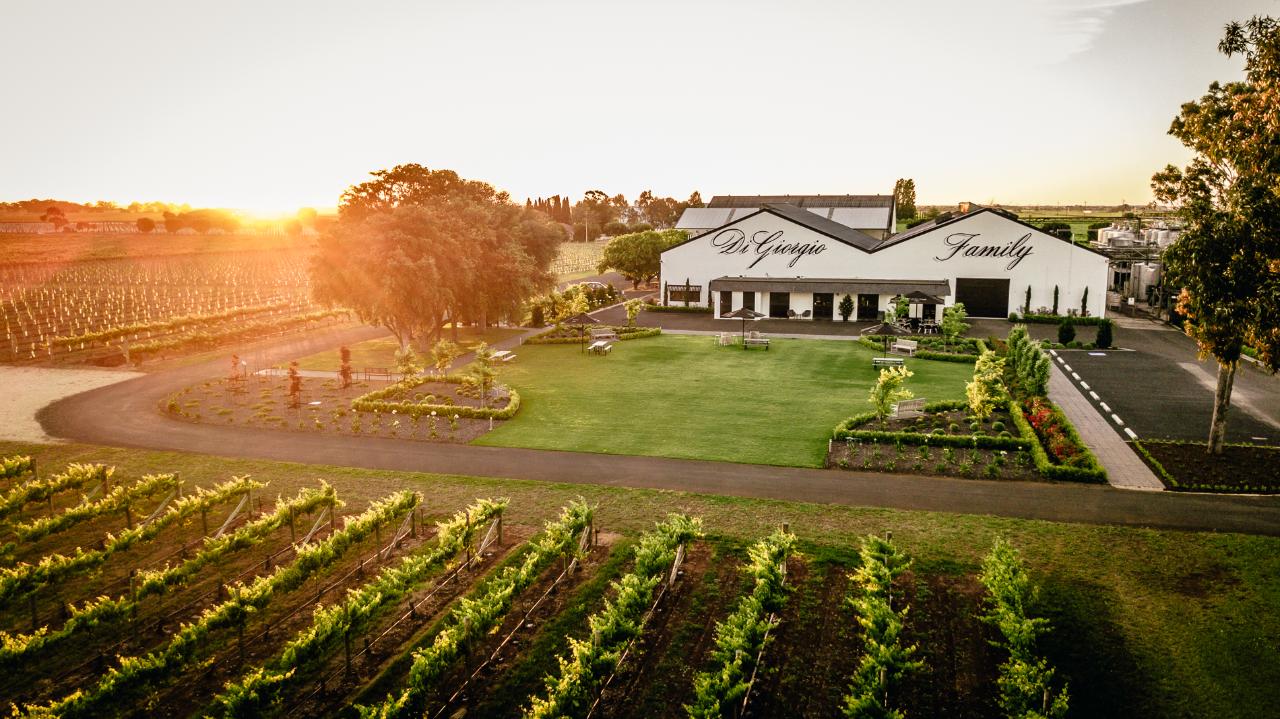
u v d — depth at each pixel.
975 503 23.47
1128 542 20.33
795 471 26.86
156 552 21.27
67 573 17.92
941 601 17.64
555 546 18.25
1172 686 14.44
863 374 43.66
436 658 13.79
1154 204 33.75
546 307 67.81
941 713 13.85
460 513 21.34
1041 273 66.88
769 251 73.94
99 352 52.72
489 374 37.81
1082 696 14.26
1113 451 28.50
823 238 72.00
